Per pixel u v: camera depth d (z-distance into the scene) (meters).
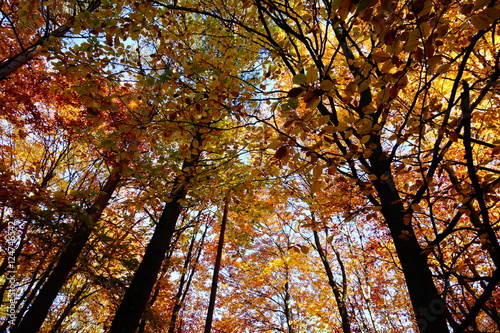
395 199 2.86
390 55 1.79
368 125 2.29
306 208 10.06
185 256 13.24
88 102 2.78
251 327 14.41
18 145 9.45
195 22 4.56
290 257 12.01
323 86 1.72
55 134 8.65
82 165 10.45
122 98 3.00
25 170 8.59
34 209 6.08
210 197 5.59
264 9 2.80
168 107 3.12
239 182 5.98
